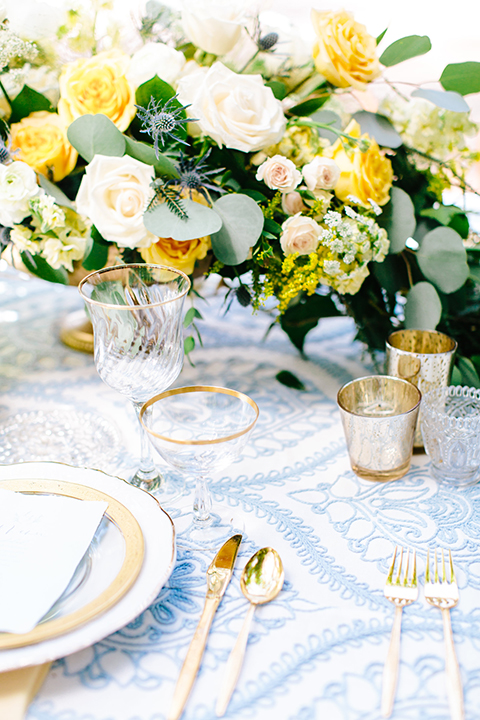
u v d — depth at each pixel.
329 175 0.80
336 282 0.87
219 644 0.53
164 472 0.79
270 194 0.87
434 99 0.87
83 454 0.82
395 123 0.93
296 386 1.00
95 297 0.71
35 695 0.48
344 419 0.74
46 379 1.03
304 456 0.82
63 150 0.86
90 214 0.80
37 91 0.87
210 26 0.79
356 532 0.68
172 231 0.78
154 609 0.57
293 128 0.89
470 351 1.02
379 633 0.54
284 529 0.68
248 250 0.82
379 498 0.73
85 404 0.95
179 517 0.70
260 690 0.49
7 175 0.80
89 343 1.13
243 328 1.24
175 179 0.81
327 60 0.84
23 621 0.49
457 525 0.69
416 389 0.75
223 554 0.62
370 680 0.50
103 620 0.50
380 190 0.88
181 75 0.85
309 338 1.20
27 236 0.86
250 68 0.89
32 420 0.90
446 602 0.57
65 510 0.61
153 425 0.73
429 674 0.50
